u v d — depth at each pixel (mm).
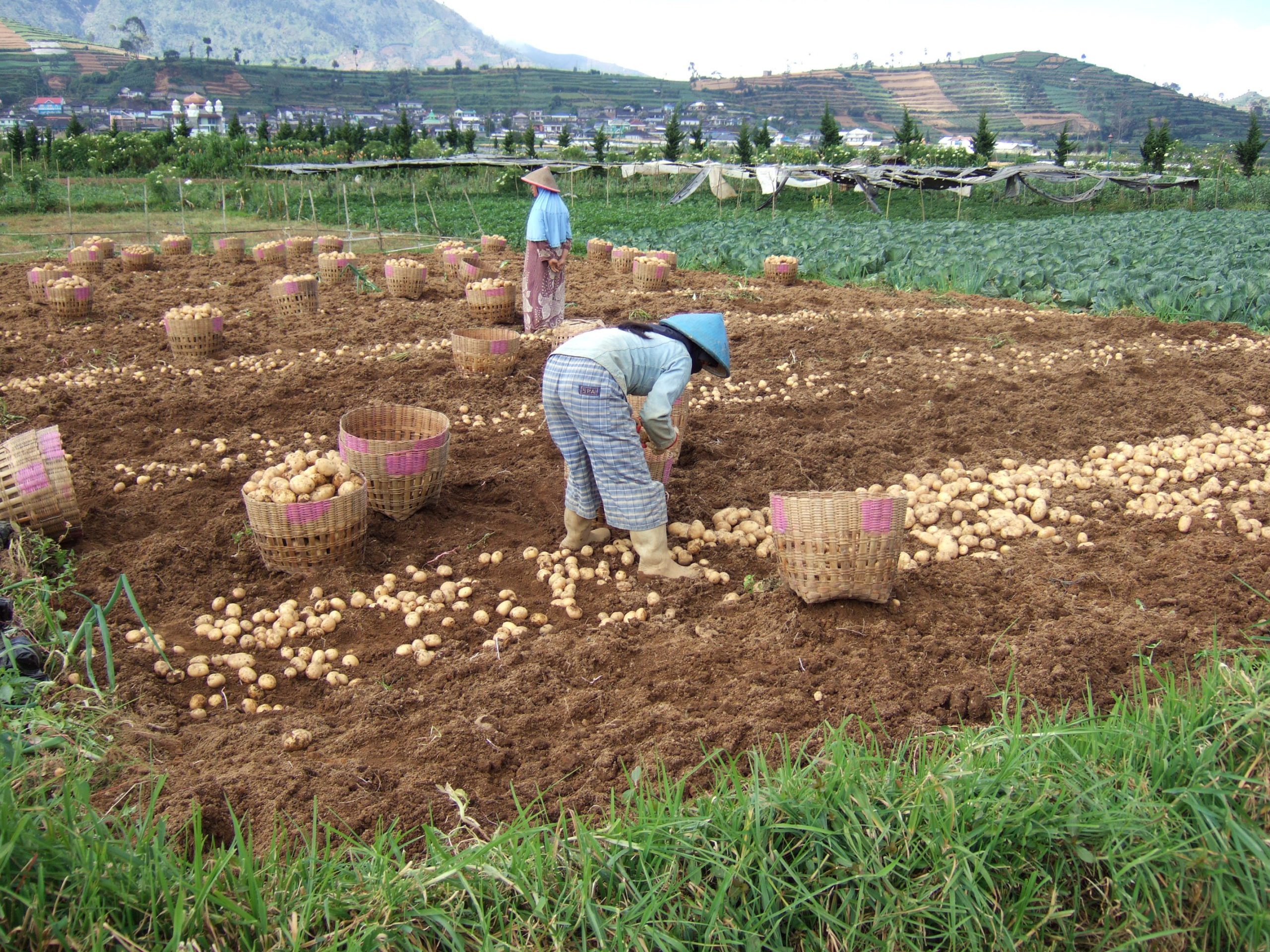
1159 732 3172
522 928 2611
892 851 2816
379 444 5219
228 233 21406
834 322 11180
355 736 3568
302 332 10594
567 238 10195
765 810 2857
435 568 5047
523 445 6898
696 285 14336
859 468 6508
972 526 5516
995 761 3082
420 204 30844
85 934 2367
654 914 2621
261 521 4664
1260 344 9891
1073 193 41875
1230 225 23125
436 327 10836
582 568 4996
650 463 5609
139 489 6039
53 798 2928
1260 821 2855
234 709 3789
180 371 8836
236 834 2783
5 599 3994
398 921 2576
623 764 3391
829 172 35688
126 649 4066
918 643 4199
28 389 8203
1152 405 7680
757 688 3836
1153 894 2725
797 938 2688
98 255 14336
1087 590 4730
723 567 5062
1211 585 4641
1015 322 11188
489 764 3402
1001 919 2658
